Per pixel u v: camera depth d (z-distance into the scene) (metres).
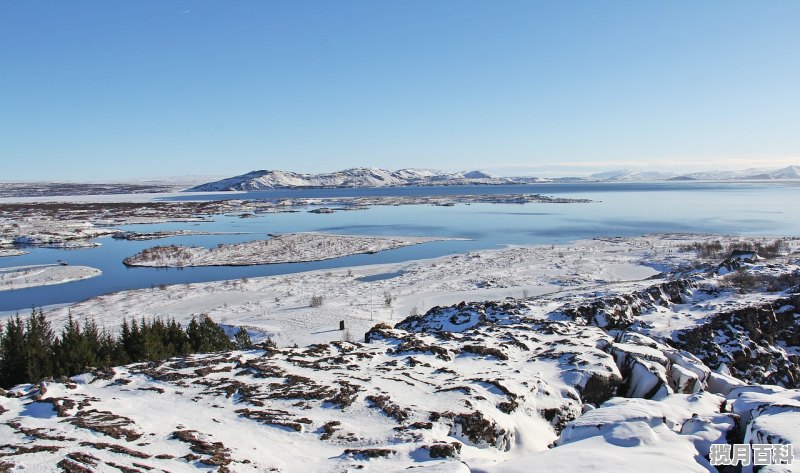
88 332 30.80
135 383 19.28
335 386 18.70
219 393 18.17
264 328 41.56
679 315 33.75
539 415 18.33
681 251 77.69
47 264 82.94
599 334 27.41
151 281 69.56
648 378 21.33
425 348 24.19
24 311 53.09
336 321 43.38
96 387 18.83
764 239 89.25
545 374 21.19
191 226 144.62
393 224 138.50
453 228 125.19
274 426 15.34
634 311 35.09
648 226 121.75
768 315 31.91
